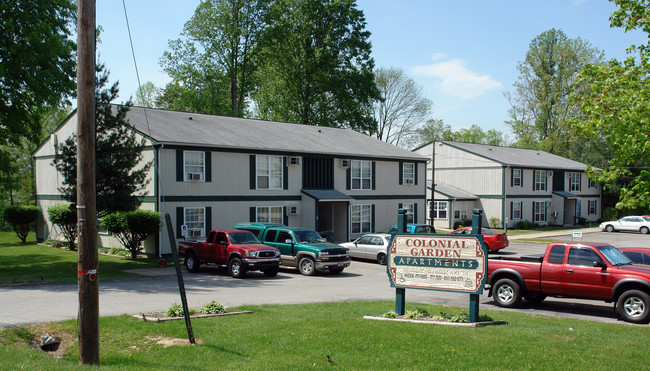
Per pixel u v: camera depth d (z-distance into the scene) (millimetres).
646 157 12570
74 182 22594
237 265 20109
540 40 68125
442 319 11164
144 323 10766
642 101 12227
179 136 26766
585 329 11109
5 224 49188
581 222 57219
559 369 7715
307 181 32156
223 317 11609
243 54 49094
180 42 49500
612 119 12969
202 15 47188
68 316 11539
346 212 33812
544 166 53344
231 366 7973
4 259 26094
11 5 22656
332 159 33656
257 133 32625
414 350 8648
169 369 7785
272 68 51250
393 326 10430
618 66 13344
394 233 11898
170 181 25641
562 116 66750
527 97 69812
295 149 31219
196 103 50188
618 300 13055
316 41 50469
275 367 7867
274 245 22766
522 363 7969
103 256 27000
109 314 12031
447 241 11250
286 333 9914
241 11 47500
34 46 22734
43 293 15273
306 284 18859
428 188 49688
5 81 22625
